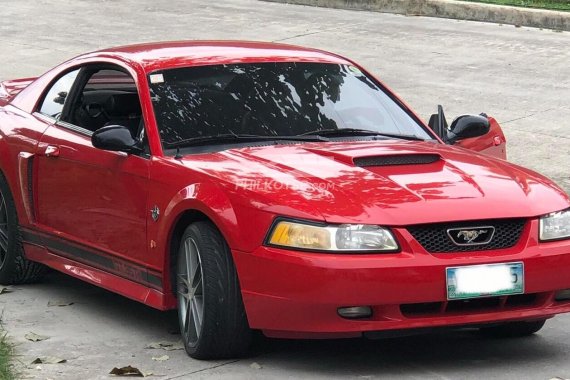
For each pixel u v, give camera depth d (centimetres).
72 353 657
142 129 702
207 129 693
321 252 577
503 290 588
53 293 812
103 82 782
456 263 579
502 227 600
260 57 755
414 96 1466
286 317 588
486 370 610
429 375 600
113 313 753
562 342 671
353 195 600
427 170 641
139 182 680
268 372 609
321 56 777
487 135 829
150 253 672
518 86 1512
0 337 680
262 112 710
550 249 600
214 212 612
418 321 582
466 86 1516
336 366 619
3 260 832
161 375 608
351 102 738
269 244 590
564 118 1355
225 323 614
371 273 570
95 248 730
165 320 734
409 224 582
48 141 778
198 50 761
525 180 644
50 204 777
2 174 827
